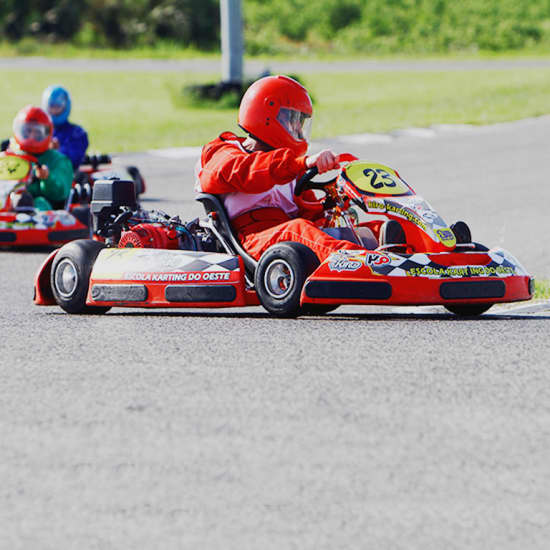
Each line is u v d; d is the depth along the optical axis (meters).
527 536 11.16
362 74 134.00
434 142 71.75
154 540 11.12
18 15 187.75
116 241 26.02
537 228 39.53
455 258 22.06
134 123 87.25
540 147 67.94
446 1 198.38
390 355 18.47
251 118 24.41
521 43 185.38
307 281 21.77
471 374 17.11
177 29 188.12
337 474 12.82
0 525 11.55
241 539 11.12
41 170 41.50
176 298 23.41
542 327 21.25
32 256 38.53
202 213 45.28
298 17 196.75
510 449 13.60
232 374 17.30
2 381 17.30
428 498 12.12
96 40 186.62
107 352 19.30
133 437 14.21
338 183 23.52
